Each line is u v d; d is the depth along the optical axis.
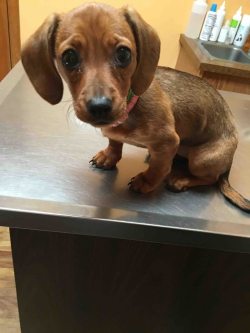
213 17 1.67
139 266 0.83
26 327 1.06
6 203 0.63
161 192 0.73
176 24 1.75
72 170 0.74
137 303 0.93
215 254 0.77
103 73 0.54
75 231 0.64
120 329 1.05
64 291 0.92
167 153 0.67
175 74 0.74
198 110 0.72
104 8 0.54
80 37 0.53
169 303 0.92
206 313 0.94
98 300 0.94
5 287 1.27
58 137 0.83
